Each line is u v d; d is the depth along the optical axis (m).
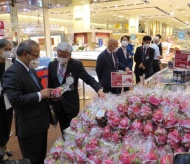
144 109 1.34
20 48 1.66
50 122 1.95
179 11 16.11
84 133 1.38
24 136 1.73
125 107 1.42
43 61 6.65
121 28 26.03
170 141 1.15
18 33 7.98
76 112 2.35
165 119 1.23
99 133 1.35
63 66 2.26
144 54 4.95
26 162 0.99
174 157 0.79
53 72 2.30
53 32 12.48
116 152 1.18
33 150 1.80
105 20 23.17
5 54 2.61
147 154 1.06
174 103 1.39
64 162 1.25
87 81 2.31
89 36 10.75
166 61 6.21
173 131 1.18
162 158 1.05
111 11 15.55
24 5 8.65
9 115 2.72
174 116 1.24
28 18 10.34
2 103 2.61
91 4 11.94
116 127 1.33
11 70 1.63
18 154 2.83
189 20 23.95
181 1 11.85
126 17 19.81
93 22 25.44
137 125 1.28
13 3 7.94
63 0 9.70
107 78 3.50
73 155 1.22
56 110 2.28
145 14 17.95
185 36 7.28
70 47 2.14
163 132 1.20
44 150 2.00
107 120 1.41
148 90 1.74
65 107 2.27
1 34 6.12
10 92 1.58
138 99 1.44
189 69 2.33
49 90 1.74
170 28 32.12
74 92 2.33
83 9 11.82
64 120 2.41
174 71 2.47
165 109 1.34
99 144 1.27
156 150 1.13
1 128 2.67
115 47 3.49
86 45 10.11
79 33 10.98
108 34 11.96
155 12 16.56
